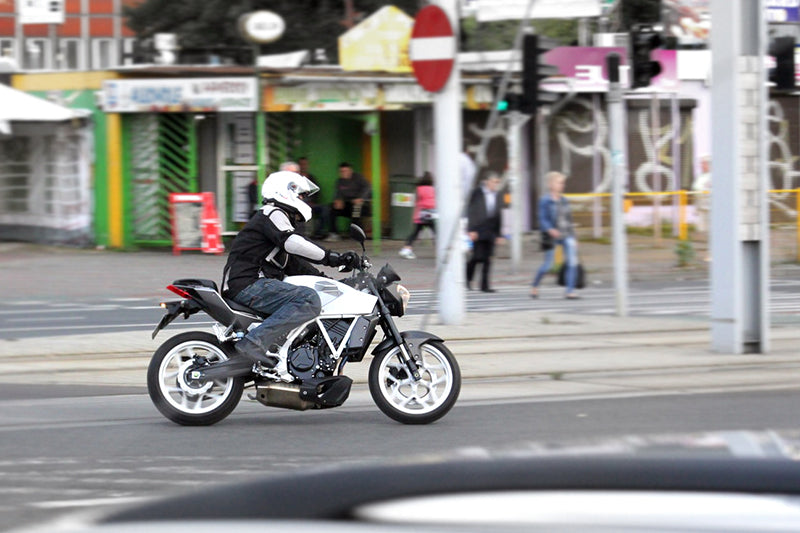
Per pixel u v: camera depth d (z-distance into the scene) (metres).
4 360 16.12
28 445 10.74
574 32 43.09
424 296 25.73
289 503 2.71
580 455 2.82
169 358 11.47
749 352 16.86
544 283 29.41
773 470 2.62
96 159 36.50
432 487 2.68
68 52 58.44
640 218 33.38
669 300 25.33
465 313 20.69
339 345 11.41
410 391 12.98
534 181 40.78
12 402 13.10
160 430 11.46
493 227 27.02
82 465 9.89
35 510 8.32
